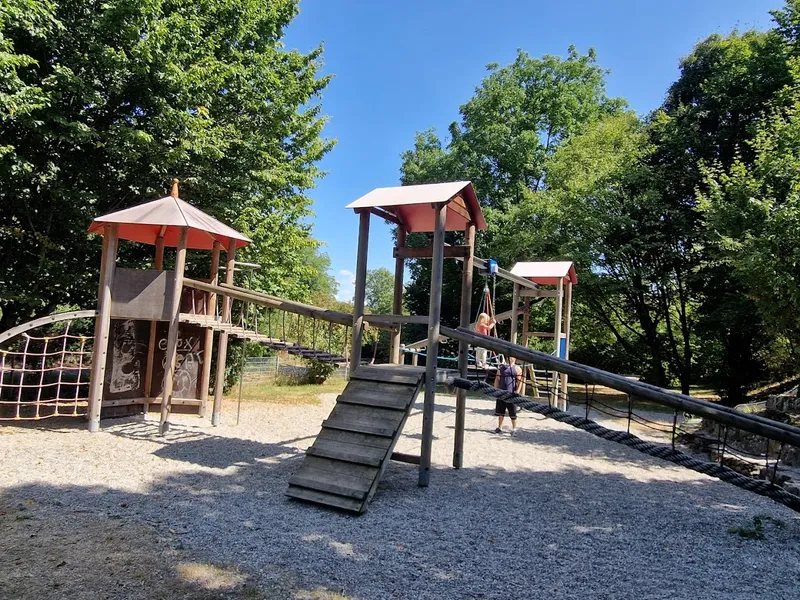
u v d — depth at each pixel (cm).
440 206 630
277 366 2002
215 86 1251
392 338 782
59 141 1104
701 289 1870
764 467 736
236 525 453
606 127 2216
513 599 339
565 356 1446
